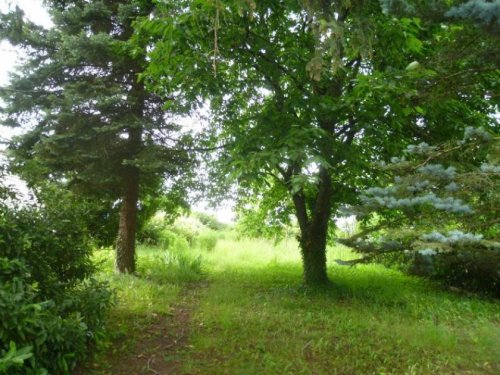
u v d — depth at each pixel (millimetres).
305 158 5918
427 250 2338
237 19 6508
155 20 5902
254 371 4441
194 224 18406
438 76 3262
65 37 7582
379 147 8188
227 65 7566
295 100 6781
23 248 4227
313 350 5105
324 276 8695
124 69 8484
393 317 6496
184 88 6867
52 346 3766
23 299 3488
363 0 3580
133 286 7719
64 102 7738
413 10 2373
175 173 9016
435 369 4637
